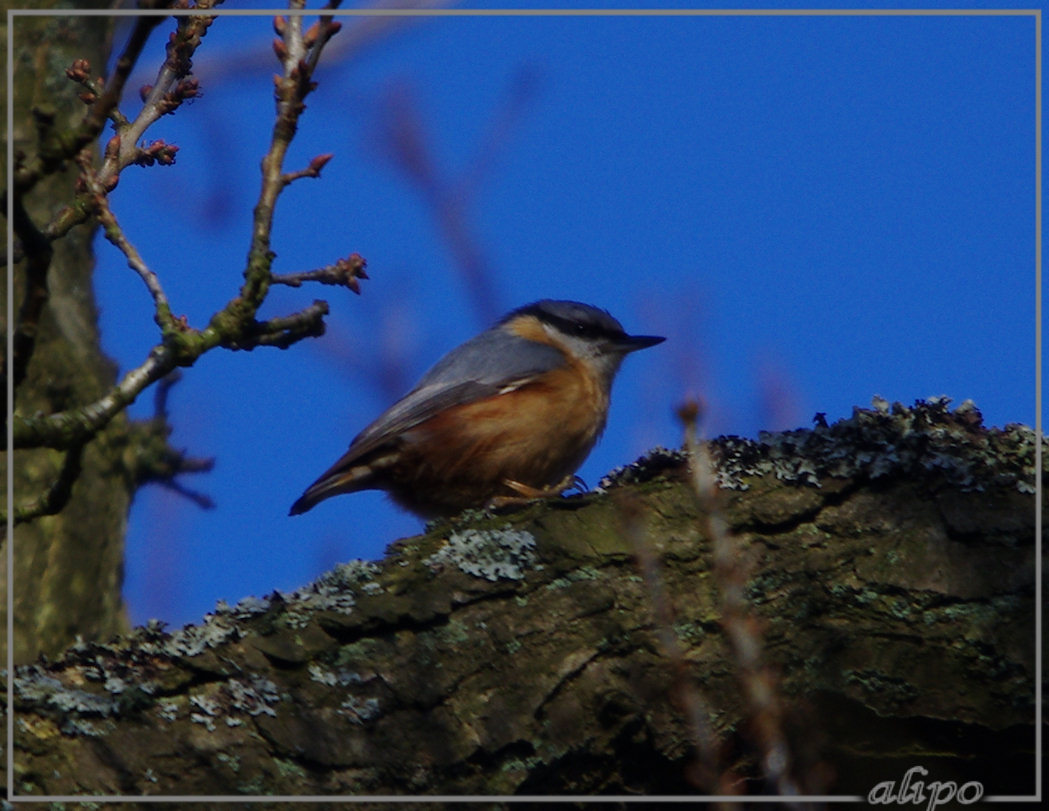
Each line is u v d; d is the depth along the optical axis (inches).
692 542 312.0
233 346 319.9
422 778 280.7
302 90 314.8
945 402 338.6
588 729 289.9
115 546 552.1
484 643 295.9
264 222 316.5
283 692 284.4
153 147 348.2
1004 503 314.2
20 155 262.1
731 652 294.0
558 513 320.5
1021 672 295.1
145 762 269.7
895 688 297.4
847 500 319.3
